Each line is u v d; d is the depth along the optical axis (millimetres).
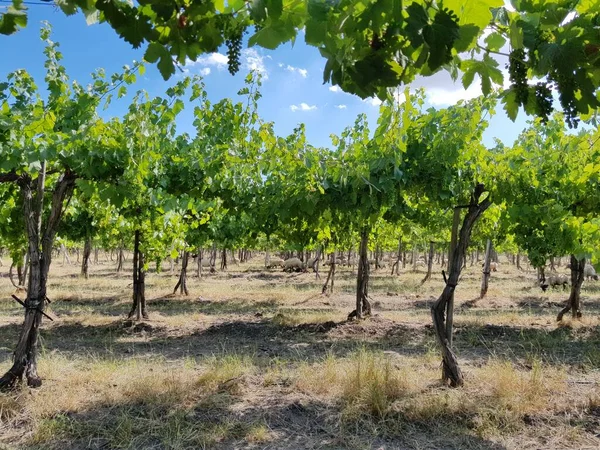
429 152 5320
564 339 7500
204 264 27609
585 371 5641
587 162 5633
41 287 4762
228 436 3762
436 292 15516
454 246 5086
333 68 1241
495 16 1250
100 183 4562
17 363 4602
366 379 4547
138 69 4559
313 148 5508
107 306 11719
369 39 1204
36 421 3873
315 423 4035
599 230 4418
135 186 5539
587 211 6059
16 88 4926
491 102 5133
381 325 8523
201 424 3910
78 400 4340
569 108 1274
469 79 1390
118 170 4574
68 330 8164
